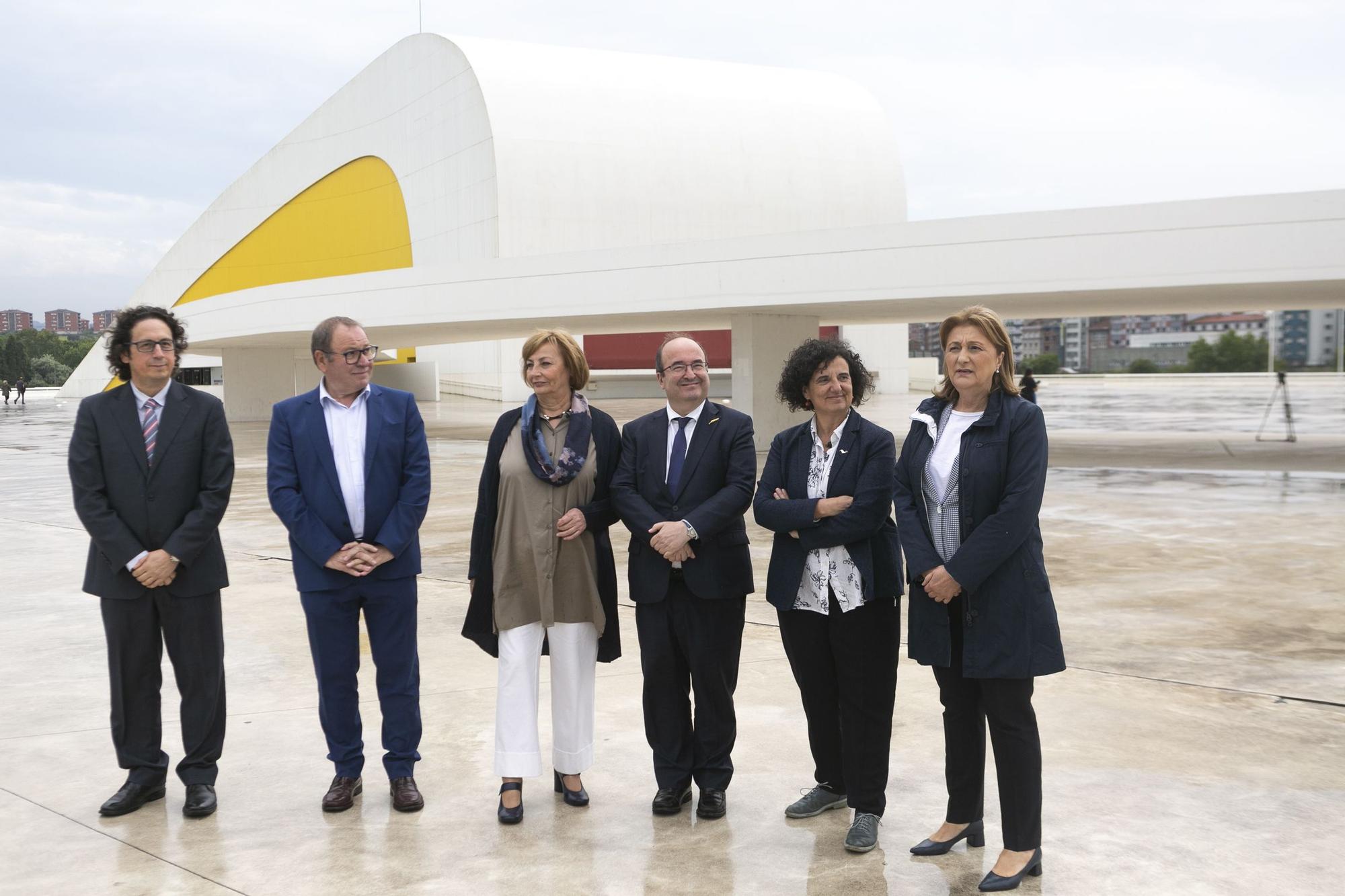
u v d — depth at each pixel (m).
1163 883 3.29
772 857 3.57
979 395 3.57
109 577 3.96
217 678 4.07
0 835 3.79
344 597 4.06
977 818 3.60
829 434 3.92
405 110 47.88
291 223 53.50
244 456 21.36
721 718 3.96
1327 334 121.94
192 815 3.92
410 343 34.38
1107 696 5.11
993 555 3.30
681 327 25.97
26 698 5.39
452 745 4.64
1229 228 15.15
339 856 3.60
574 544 4.06
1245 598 7.24
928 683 5.36
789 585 3.86
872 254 17.91
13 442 27.05
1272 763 4.24
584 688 4.08
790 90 52.12
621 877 3.42
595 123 46.16
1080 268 16.20
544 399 4.14
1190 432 24.03
